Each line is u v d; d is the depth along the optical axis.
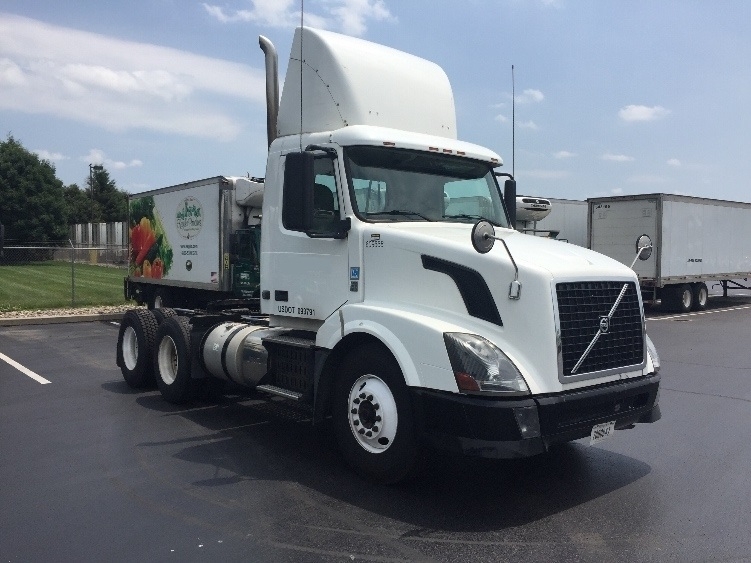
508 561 4.07
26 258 44.84
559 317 4.71
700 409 8.19
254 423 7.31
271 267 6.48
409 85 6.56
